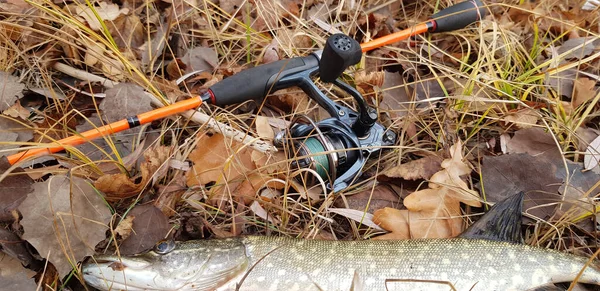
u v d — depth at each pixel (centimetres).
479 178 50
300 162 46
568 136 53
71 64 54
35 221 38
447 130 54
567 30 65
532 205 47
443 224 46
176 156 48
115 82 53
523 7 68
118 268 38
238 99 47
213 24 62
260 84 46
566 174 50
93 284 38
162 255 39
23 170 40
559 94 58
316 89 47
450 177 48
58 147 42
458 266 40
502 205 42
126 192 44
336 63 43
